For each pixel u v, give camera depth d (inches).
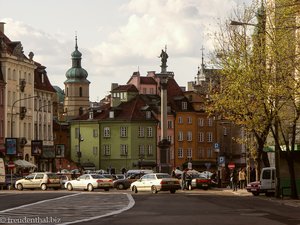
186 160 6476.4
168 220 1236.5
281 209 1584.6
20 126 4889.3
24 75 4965.6
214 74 2440.9
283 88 2012.8
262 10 2194.9
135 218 1291.8
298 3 1419.8
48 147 5295.3
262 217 1312.7
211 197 2320.4
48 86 5482.3
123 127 6240.2
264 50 2129.7
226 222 1184.8
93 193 2679.6
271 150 2541.8
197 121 6540.4
